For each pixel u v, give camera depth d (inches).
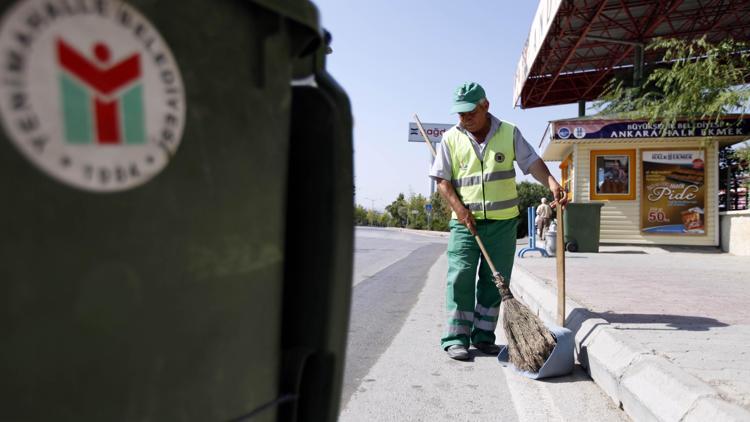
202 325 34.2
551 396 126.7
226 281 35.9
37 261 26.0
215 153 34.9
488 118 157.6
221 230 35.3
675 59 349.7
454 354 156.5
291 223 46.8
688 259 397.1
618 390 119.8
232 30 35.9
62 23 27.1
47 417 26.6
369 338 185.2
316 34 41.6
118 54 29.4
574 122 535.8
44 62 26.4
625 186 546.9
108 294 28.9
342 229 45.8
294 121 46.8
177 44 32.5
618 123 523.8
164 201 31.7
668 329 148.0
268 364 40.7
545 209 733.3
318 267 45.8
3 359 24.9
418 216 1849.2
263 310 39.5
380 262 479.2
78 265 27.6
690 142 531.5
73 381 27.5
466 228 157.0
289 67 40.9
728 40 318.7
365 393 129.6
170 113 32.0
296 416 45.8
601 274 291.3
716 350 126.0
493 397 126.4
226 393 36.5
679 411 96.0
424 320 217.0
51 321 26.5
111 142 29.0
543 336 139.6
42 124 26.3
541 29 546.9
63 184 27.1
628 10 545.3
